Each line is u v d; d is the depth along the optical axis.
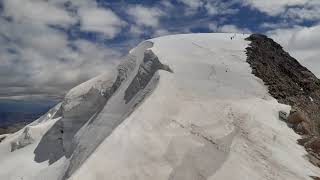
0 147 49.34
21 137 47.94
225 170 23.00
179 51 40.38
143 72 37.34
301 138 29.03
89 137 35.72
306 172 24.69
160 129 25.62
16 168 42.31
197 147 24.64
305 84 40.62
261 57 42.22
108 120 35.75
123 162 22.44
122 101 37.50
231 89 34.00
